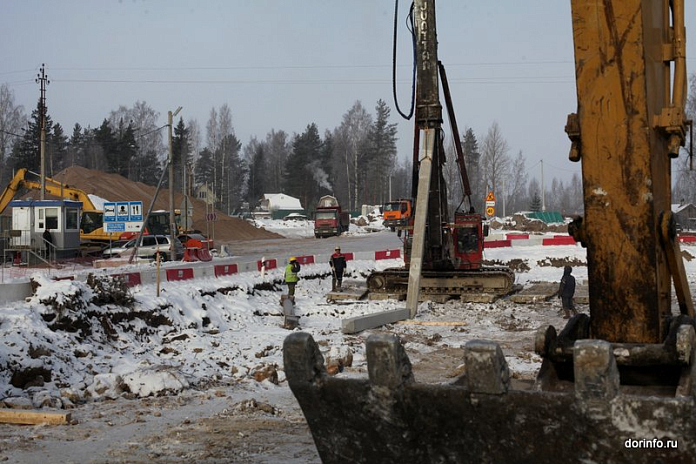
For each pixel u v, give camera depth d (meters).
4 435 8.50
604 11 4.37
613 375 3.56
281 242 58.16
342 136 120.00
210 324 18.61
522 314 21.66
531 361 13.46
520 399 3.75
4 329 12.48
